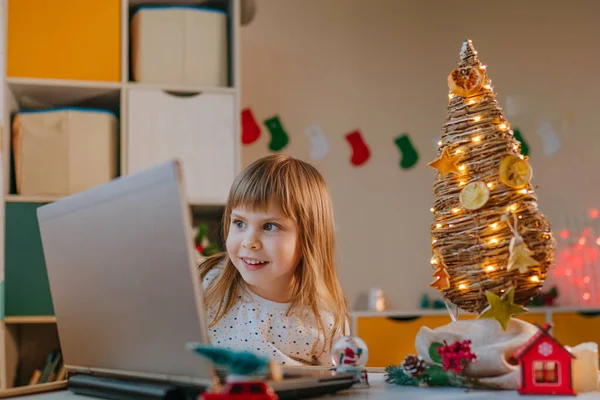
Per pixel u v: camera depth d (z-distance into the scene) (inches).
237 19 110.4
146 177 33.4
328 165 138.2
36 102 111.3
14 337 105.6
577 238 142.7
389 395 37.2
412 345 123.4
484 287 41.4
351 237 138.1
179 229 31.7
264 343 54.1
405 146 140.8
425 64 143.1
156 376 34.9
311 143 137.7
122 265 35.4
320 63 139.6
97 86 105.3
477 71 42.8
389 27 142.7
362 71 141.0
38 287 100.9
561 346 36.1
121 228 35.1
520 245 39.9
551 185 143.5
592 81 146.0
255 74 136.9
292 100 137.8
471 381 38.4
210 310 57.0
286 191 51.9
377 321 123.3
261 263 51.4
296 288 56.1
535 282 41.4
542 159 143.8
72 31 106.2
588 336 129.0
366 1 142.3
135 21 109.6
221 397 27.8
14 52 104.4
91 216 37.3
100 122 105.0
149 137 105.9
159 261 33.1
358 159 138.7
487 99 42.8
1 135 100.9
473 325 40.7
